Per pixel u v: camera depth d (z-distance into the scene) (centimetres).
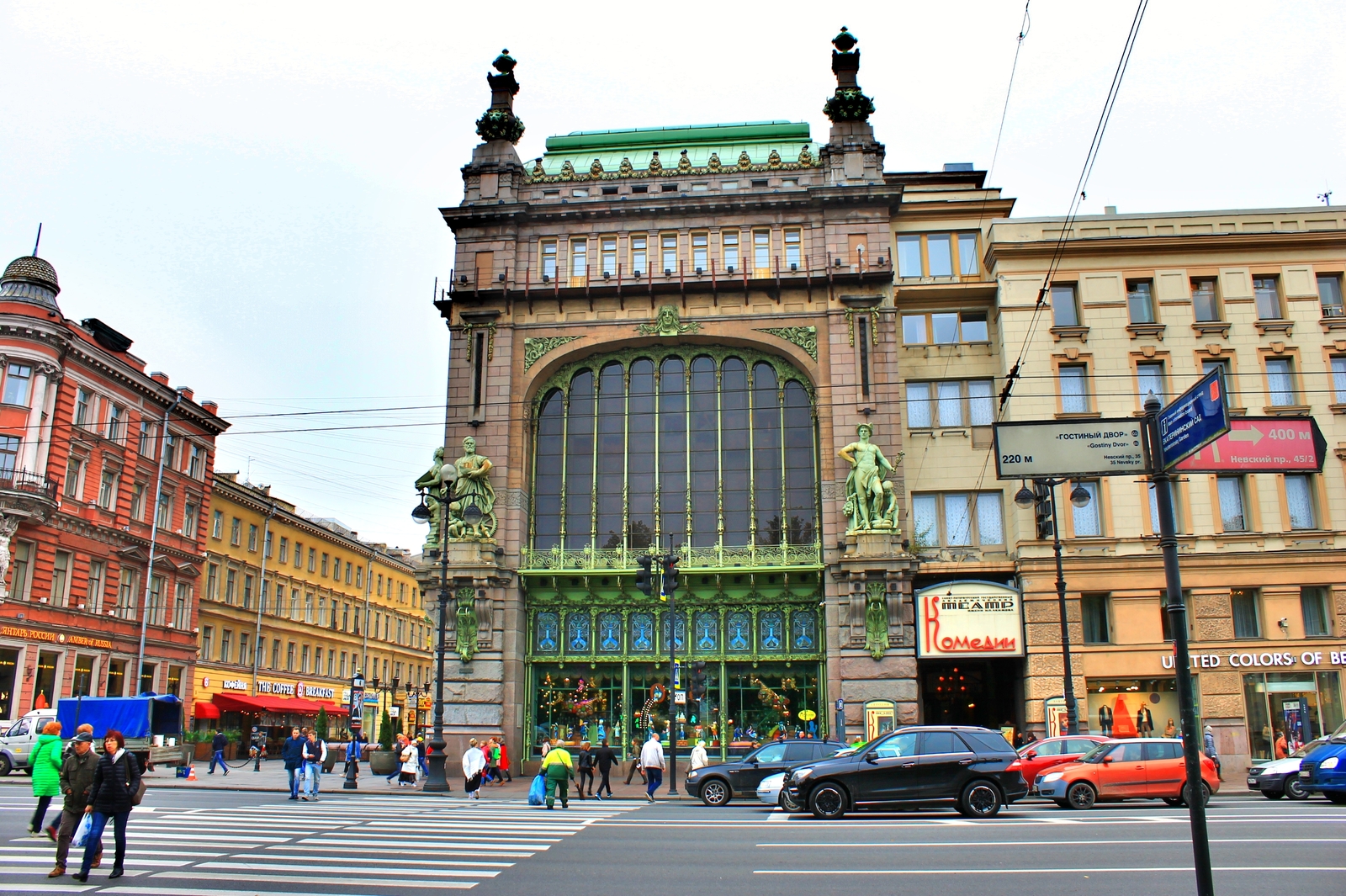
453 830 1839
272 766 4844
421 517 3097
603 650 3912
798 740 2667
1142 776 2352
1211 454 804
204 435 5759
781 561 3853
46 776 1588
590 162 4428
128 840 1595
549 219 4159
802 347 3997
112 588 4894
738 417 4056
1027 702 3656
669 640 3844
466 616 3784
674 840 1670
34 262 4600
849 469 3828
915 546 3784
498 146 4256
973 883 1196
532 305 4119
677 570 3584
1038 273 3978
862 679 3622
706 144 4450
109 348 5012
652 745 2831
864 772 2078
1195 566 3681
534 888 1176
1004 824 1895
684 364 4125
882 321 3962
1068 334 3900
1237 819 1912
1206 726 3566
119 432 5003
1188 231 3956
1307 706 3581
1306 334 3862
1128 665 3628
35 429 4344
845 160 4097
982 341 4062
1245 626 3678
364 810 2291
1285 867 1299
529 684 3900
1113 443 832
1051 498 3117
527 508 4034
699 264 4100
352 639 7538
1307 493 3775
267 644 6378
